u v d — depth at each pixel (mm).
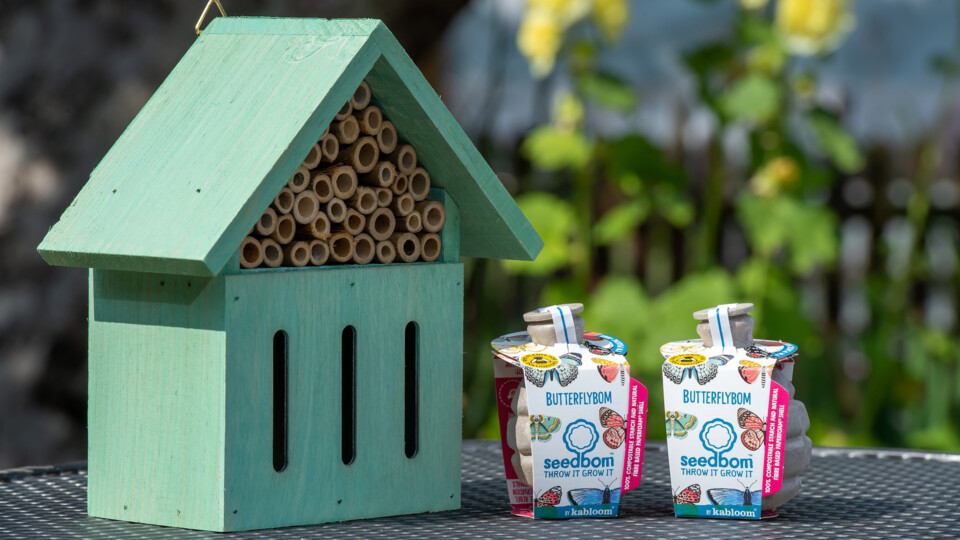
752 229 3930
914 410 4707
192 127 1760
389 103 1771
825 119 4016
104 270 1762
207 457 1675
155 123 1812
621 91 4086
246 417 1673
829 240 3955
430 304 1843
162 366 1710
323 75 1688
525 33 4055
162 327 1706
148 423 1729
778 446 1745
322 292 1730
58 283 3432
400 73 1715
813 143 4402
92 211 1739
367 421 1785
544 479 1770
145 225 1658
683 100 5121
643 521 1760
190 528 1698
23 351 3451
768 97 3855
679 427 1783
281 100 1698
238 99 1749
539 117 5309
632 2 6023
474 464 2264
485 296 4953
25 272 3430
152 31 3404
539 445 1765
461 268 1873
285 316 1698
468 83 6258
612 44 4109
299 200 1706
